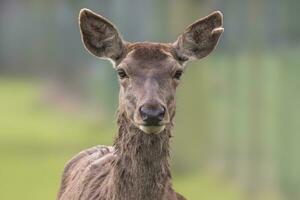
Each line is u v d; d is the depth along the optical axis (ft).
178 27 142.61
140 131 53.78
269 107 130.72
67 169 66.44
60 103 298.35
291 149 124.47
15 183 152.15
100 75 225.76
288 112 124.47
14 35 404.16
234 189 135.54
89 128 225.76
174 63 54.54
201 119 147.64
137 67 54.13
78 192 59.52
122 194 54.65
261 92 131.34
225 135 143.64
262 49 132.77
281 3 136.26
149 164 54.08
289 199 124.98
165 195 55.21
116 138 55.26
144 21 178.09
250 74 132.57
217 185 139.54
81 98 279.28
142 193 54.29
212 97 147.84
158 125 51.80
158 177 54.34
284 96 124.77
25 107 325.42
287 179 125.29
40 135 224.74
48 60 334.85
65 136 219.82
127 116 53.98
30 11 344.69
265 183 129.70
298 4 136.87
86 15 56.44
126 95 54.03
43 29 316.40
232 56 141.90
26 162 179.42
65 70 302.86
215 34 57.67
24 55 408.05
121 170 54.60
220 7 144.15
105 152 64.18
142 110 51.85
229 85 143.23
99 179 58.23
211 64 148.66
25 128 244.22
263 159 130.62
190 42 57.06
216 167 144.15
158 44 56.34
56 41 304.09
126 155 54.39
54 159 183.01
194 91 147.74
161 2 154.92
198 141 147.95
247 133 134.00
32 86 423.64
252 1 133.39
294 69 122.93
